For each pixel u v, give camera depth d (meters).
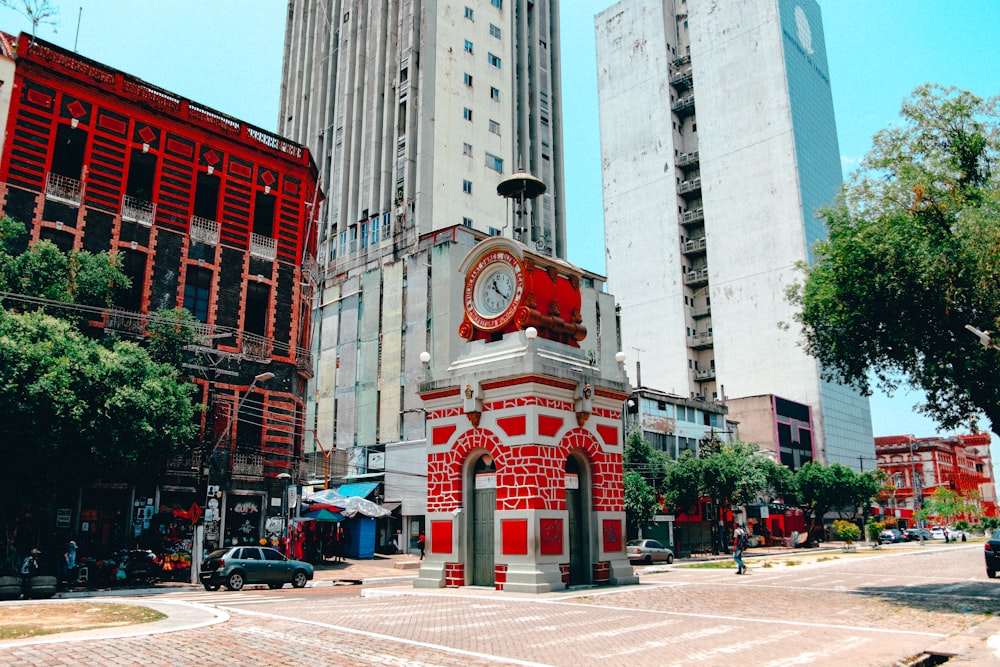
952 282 19.06
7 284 28.64
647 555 43.34
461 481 22.36
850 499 72.19
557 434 21.36
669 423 67.00
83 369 25.14
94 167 35.31
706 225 106.75
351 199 76.88
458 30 77.88
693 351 107.88
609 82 123.88
